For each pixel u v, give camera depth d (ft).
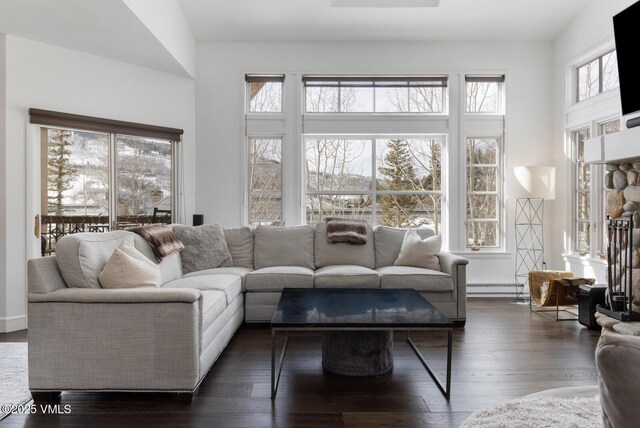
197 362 7.14
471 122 15.99
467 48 15.94
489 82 16.20
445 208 16.24
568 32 14.88
